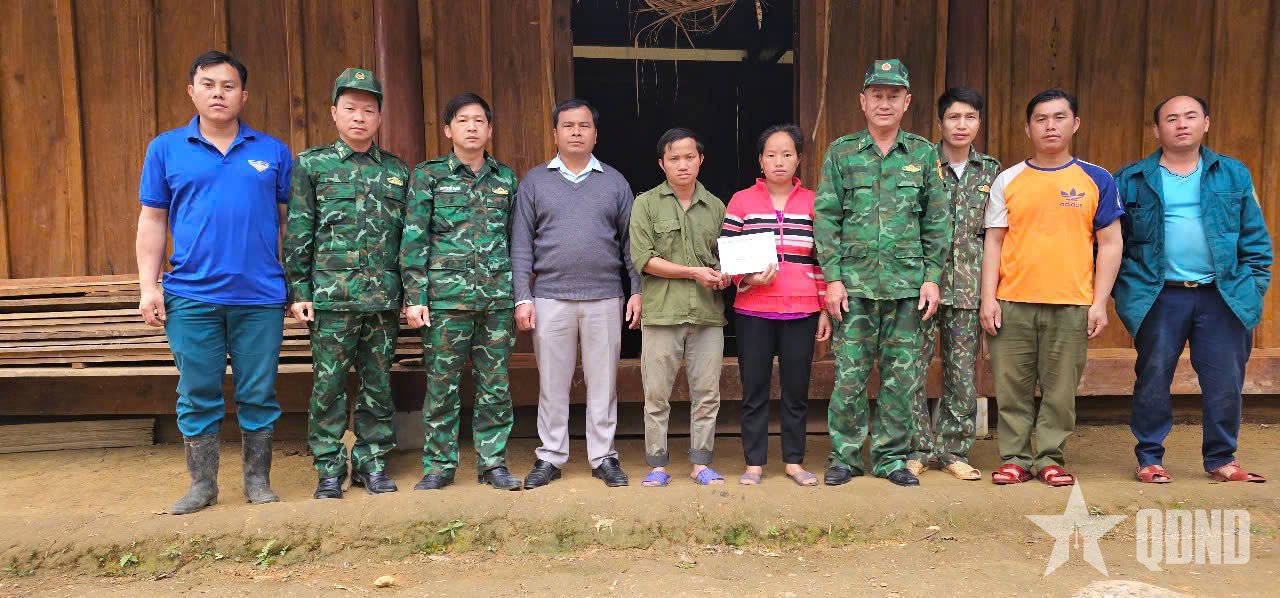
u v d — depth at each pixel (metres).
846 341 3.24
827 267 3.21
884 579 2.58
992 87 4.31
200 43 4.12
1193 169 3.26
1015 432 3.33
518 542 2.86
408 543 2.84
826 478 3.20
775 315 3.21
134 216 4.14
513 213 3.30
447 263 3.12
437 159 3.18
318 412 3.14
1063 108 3.18
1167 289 3.27
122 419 4.20
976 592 2.46
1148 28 4.38
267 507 2.93
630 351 5.85
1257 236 3.25
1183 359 4.36
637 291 3.31
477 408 3.27
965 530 2.95
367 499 2.98
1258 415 4.53
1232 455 3.35
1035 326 3.26
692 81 8.55
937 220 3.24
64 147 4.10
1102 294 3.26
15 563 2.66
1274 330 4.45
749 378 3.25
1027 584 2.51
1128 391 4.34
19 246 4.11
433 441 3.23
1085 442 4.10
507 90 4.21
